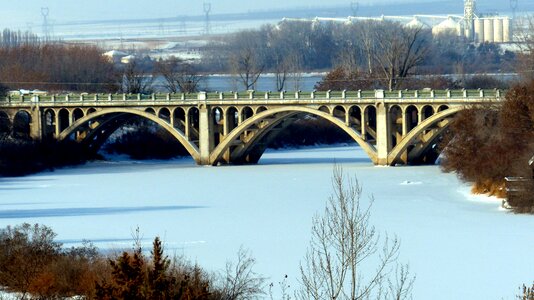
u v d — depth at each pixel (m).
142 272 86.50
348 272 121.25
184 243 145.00
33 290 112.62
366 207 174.00
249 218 166.12
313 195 191.88
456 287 118.44
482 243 142.12
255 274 124.19
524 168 175.50
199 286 95.69
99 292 83.38
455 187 197.38
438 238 145.88
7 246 122.38
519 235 147.75
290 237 148.00
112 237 149.38
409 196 186.88
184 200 190.12
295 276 122.44
